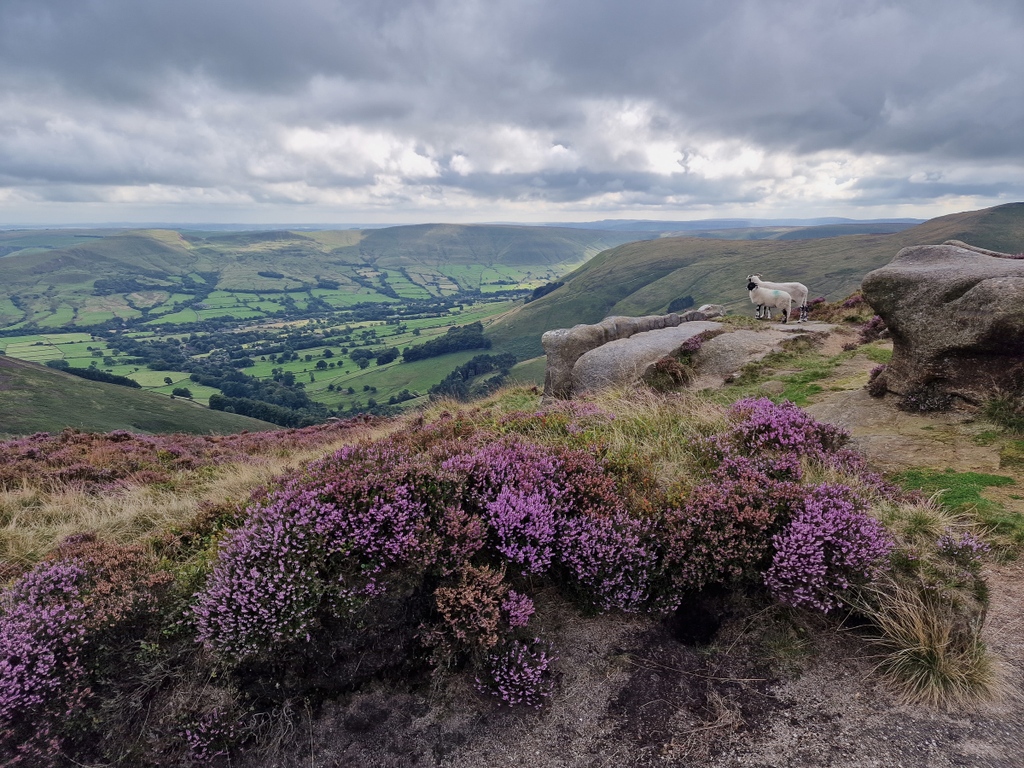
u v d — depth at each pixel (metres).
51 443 14.38
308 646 4.08
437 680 4.16
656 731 3.70
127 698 3.98
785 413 7.16
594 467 5.76
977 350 7.43
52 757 3.75
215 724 3.86
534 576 4.98
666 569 4.68
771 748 3.49
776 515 4.72
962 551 4.39
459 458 5.39
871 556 4.23
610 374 13.30
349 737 3.87
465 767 3.59
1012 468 6.23
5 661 3.75
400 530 4.46
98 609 4.24
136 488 10.40
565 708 3.94
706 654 4.30
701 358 13.22
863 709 3.69
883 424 8.05
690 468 6.41
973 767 3.20
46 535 7.87
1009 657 4.00
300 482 5.66
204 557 5.57
